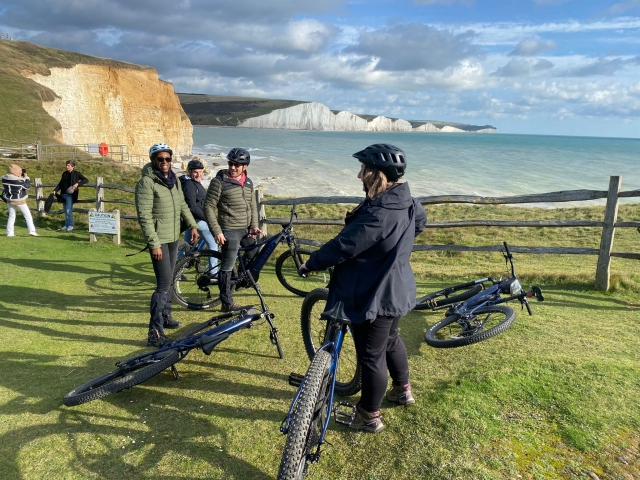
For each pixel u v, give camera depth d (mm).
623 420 2973
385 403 3381
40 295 6152
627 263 9102
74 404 3320
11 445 2961
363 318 2656
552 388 3363
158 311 4504
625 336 4496
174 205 4656
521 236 12195
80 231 10734
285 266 7676
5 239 9422
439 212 16141
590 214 14727
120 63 51469
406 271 2803
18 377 3881
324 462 2764
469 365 3891
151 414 3338
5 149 28828
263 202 8266
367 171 2844
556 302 5723
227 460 2816
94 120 46062
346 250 2648
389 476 2602
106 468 2756
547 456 2693
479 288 5160
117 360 4246
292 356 4301
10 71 41188
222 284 5488
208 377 3908
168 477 2680
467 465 2609
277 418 3264
